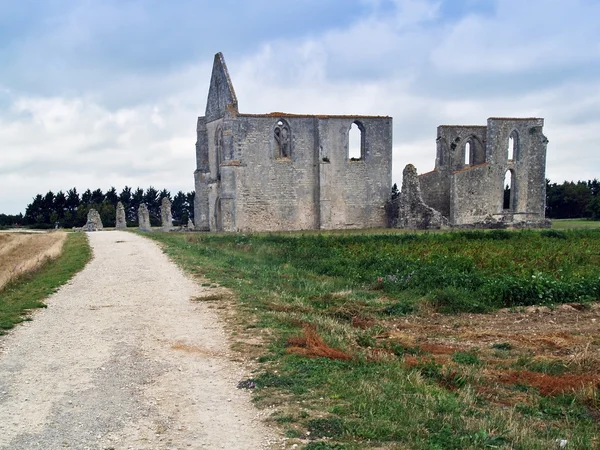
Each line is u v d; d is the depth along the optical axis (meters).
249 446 6.47
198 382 8.78
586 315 15.01
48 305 15.05
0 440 6.73
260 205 48.00
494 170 50.16
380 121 50.69
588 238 35.09
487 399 8.52
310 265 23.08
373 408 7.46
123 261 24.61
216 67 50.25
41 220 96.81
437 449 6.34
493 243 30.77
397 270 20.08
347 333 12.20
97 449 6.47
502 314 15.30
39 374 9.24
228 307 14.44
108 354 10.39
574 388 8.98
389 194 51.22
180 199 128.62
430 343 12.16
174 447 6.48
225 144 47.06
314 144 49.31
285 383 8.54
